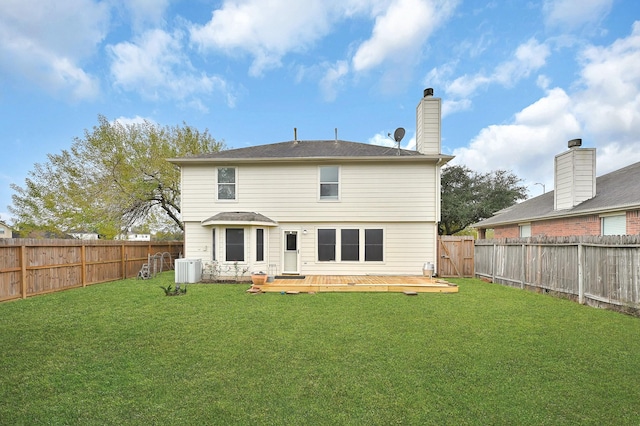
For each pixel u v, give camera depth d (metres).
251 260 11.50
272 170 12.28
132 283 10.71
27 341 4.76
